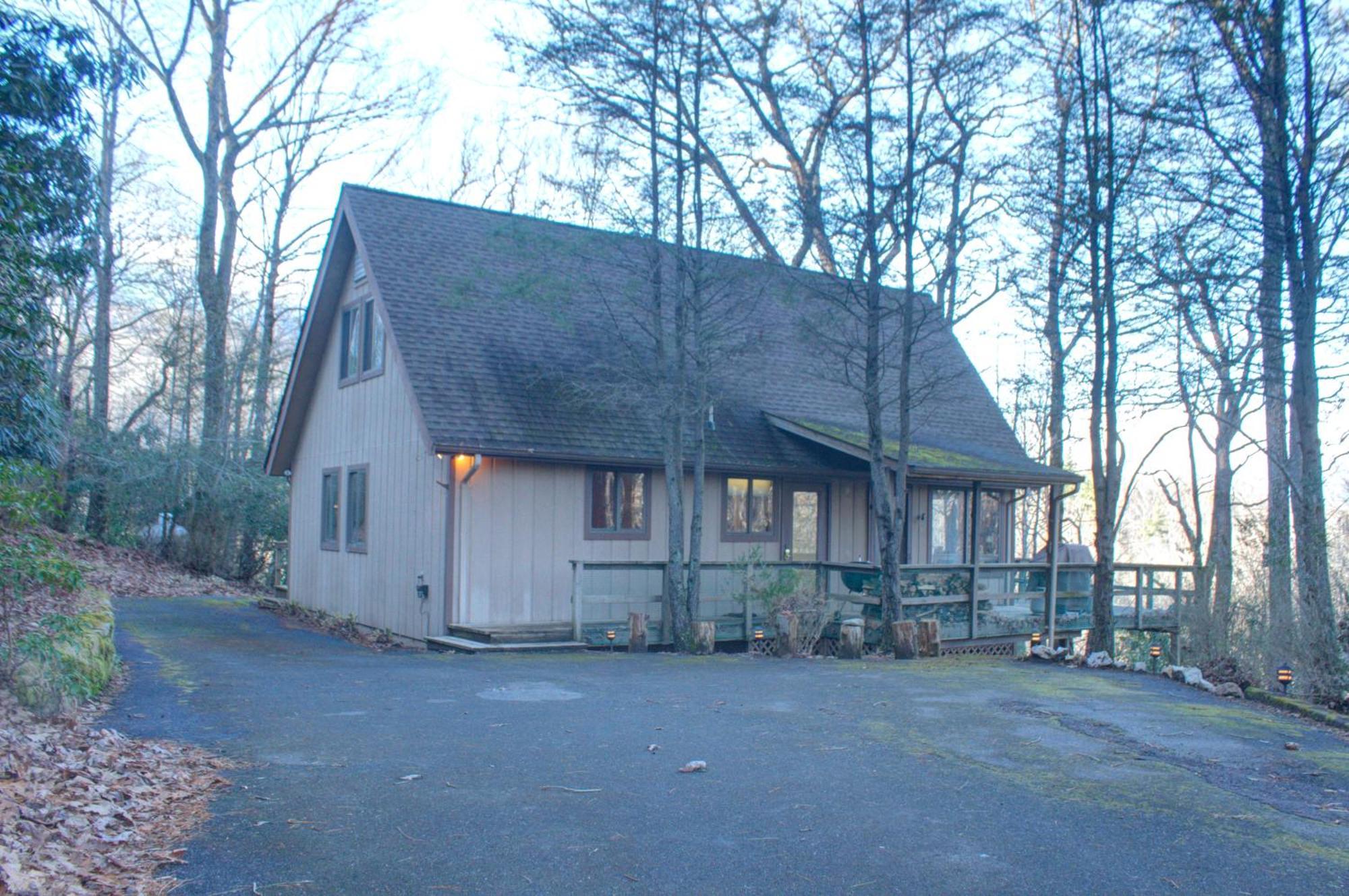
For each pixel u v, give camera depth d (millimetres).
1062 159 15883
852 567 16734
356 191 19156
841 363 20375
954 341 25156
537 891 5078
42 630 8492
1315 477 13133
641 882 5215
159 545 28109
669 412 15398
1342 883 5309
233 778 6891
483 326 17766
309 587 21203
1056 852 5711
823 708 9922
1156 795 6871
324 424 20875
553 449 16250
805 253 19344
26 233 10266
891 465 16750
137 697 9633
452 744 8070
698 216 15383
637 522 17703
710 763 7578
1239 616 13789
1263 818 6402
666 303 16312
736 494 18797
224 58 29625
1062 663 14383
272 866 5316
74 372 31406
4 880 4574
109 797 6148
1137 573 19281
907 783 7078
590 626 16344
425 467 16625
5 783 5953
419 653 14906
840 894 5094
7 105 11734
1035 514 38406
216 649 14312
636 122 15234
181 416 30844
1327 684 11844
